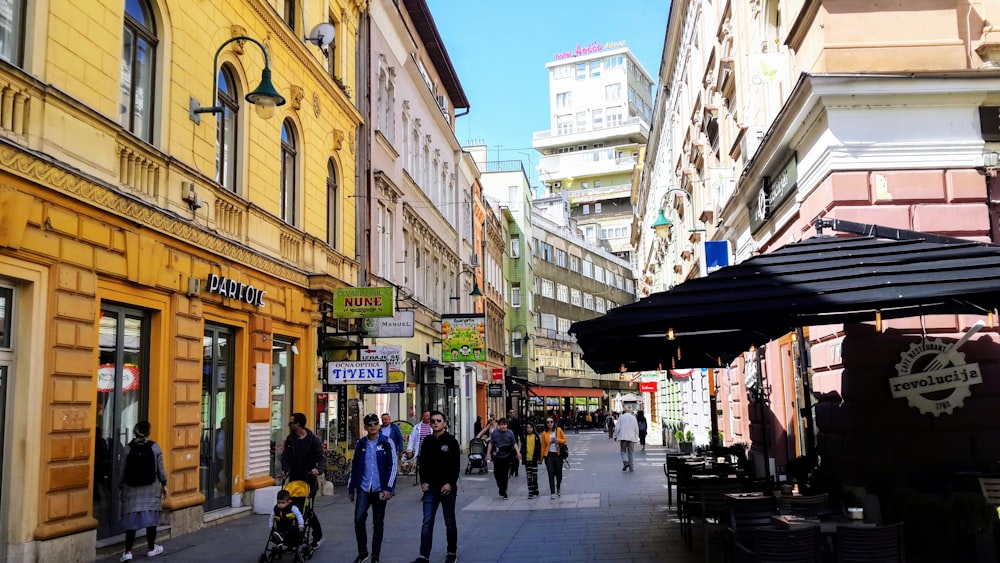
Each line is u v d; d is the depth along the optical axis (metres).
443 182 37.28
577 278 82.25
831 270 8.58
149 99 12.07
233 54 14.84
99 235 10.30
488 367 49.34
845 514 8.95
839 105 11.43
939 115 11.43
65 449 9.51
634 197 72.31
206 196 13.38
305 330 18.06
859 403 11.15
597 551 10.87
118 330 11.12
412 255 29.52
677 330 9.94
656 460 30.14
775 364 17.09
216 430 14.11
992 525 8.33
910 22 11.61
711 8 24.44
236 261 14.29
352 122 22.22
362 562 10.10
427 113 33.38
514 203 65.69
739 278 8.76
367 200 23.02
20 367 9.05
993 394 10.89
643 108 118.81
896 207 11.27
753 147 16.53
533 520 14.19
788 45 13.51
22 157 8.76
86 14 10.20
